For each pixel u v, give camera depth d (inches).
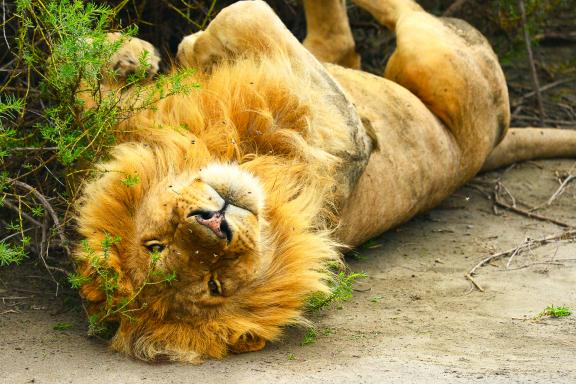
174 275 333.1
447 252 483.8
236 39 416.5
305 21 624.4
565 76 735.7
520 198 567.2
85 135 367.2
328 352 347.9
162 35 546.9
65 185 393.4
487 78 546.0
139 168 364.2
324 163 397.4
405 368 323.3
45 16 362.0
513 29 690.8
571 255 468.8
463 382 306.0
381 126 477.1
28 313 381.7
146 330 347.9
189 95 396.5
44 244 398.3
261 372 326.0
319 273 382.0
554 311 386.9
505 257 472.4
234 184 339.0
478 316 390.0
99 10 352.8
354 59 570.6
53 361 336.2
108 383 315.6
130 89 397.7
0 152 350.0
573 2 741.9
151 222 344.8
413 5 572.1
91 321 350.6
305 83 409.1
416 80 525.3
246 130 398.6
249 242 337.7
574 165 618.2
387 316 392.5
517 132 614.9
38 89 427.5
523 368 320.8
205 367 334.6
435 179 510.3
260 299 359.9
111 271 344.2
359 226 455.5
